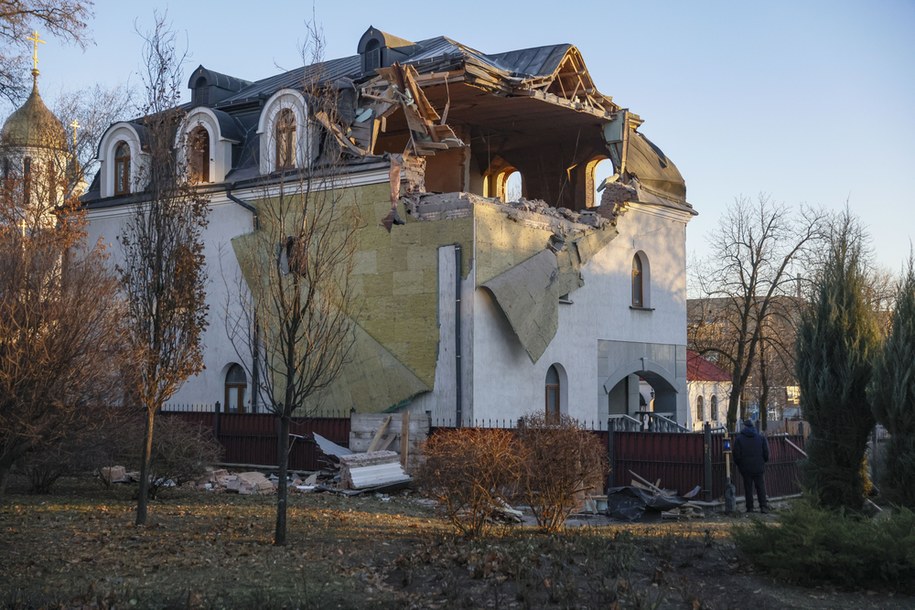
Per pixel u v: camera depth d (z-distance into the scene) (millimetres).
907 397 14789
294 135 26219
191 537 14117
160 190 15352
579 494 17812
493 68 27188
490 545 13555
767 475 20453
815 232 39562
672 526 16625
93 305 14273
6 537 13789
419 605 10633
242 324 27266
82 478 20781
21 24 22531
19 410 13125
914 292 15219
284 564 12430
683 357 33000
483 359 24312
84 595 10648
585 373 28516
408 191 25203
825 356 16828
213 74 33938
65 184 32812
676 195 33281
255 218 26984
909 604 10875
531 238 26469
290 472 23594
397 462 21297
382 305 25141
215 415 25094
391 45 30766
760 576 12031
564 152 33531
